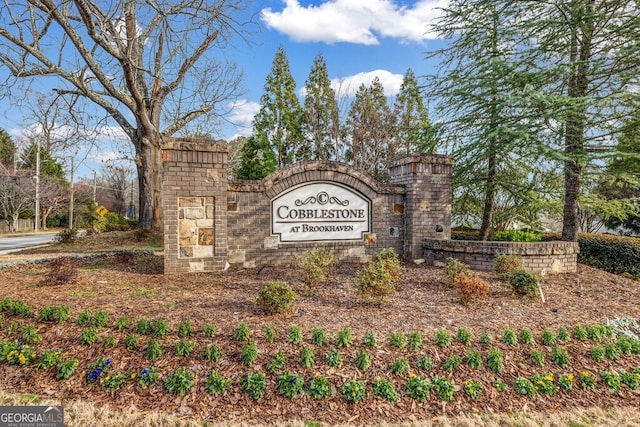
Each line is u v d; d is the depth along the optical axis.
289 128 23.09
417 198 8.27
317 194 7.81
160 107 13.98
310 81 23.94
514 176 10.75
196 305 4.67
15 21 9.46
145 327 3.85
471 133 10.24
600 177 8.90
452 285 5.74
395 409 3.10
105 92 13.23
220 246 6.92
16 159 28.89
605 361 3.88
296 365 3.41
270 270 7.00
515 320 4.51
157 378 3.28
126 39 9.73
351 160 23.19
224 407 3.04
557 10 8.71
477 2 9.40
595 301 5.54
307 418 2.97
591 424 3.08
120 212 42.12
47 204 32.47
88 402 3.09
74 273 5.84
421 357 3.54
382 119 23.02
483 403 3.23
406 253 8.43
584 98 7.32
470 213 12.89
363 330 4.00
